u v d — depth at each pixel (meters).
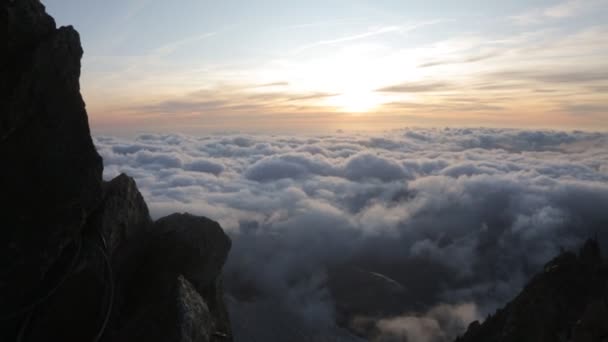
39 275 7.97
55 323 8.52
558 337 25.05
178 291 10.04
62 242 8.21
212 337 10.62
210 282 13.11
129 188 11.90
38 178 7.86
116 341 9.07
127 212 11.48
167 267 12.08
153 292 11.28
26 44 7.83
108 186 11.19
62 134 8.15
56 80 8.10
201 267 12.66
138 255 12.05
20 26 7.74
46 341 8.32
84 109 8.56
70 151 8.25
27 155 7.77
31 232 7.77
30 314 7.98
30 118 7.82
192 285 11.62
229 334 13.56
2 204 7.54
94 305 9.20
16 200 7.64
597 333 15.95
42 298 8.04
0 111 7.39
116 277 10.77
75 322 8.83
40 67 7.80
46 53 7.92
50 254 8.03
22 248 7.69
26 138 7.76
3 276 7.58
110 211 10.52
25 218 7.71
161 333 9.11
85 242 9.51
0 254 7.48
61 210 8.12
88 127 8.55
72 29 8.70
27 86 7.64
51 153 8.01
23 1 7.81
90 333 8.95
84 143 8.45
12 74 7.48
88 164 8.45
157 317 9.47
